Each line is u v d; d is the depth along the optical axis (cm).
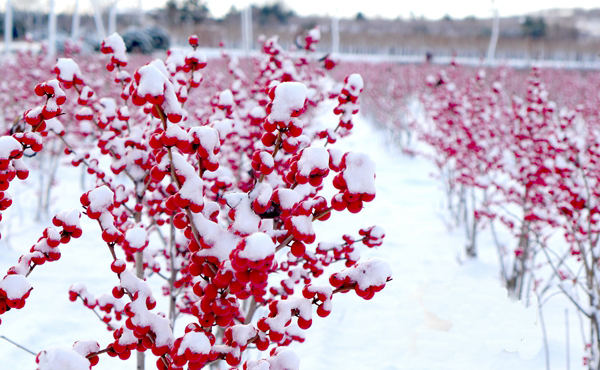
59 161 785
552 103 425
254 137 310
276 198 122
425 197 692
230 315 130
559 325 354
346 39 4216
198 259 123
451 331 302
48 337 325
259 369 122
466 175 482
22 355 301
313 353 313
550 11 5056
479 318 301
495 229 561
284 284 213
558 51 3491
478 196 683
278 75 351
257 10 6378
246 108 350
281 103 123
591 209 292
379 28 5906
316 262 206
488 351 295
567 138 338
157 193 244
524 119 431
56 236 136
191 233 132
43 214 561
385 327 346
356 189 109
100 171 240
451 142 572
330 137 229
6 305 125
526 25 4703
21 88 607
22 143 143
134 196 257
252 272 103
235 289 116
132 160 239
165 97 115
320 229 552
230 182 204
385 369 296
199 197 119
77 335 331
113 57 247
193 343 118
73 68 232
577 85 1358
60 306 364
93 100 358
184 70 230
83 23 3419
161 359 140
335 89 288
